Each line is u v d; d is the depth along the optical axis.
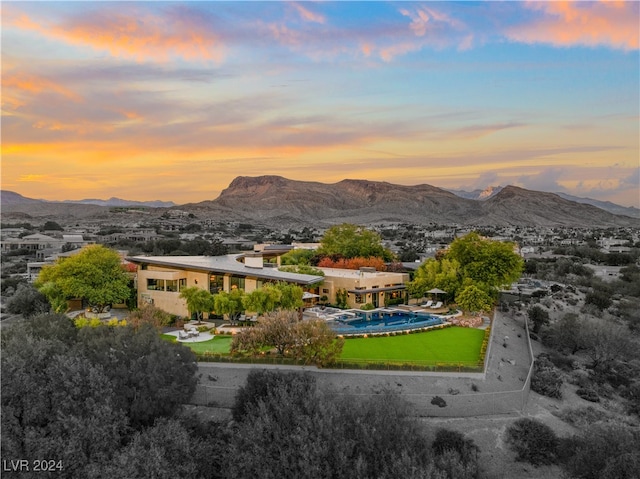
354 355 48.19
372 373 43.81
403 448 31.11
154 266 69.94
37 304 64.50
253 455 30.00
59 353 37.00
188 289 59.91
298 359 44.84
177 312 63.53
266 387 36.66
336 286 73.75
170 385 35.25
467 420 39.22
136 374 34.94
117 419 31.75
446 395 40.53
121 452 29.58
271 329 45.66
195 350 48.56
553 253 190.00
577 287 117.62
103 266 67.00
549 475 34.03
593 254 175.62
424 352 49.97
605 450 31.55
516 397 41.59
